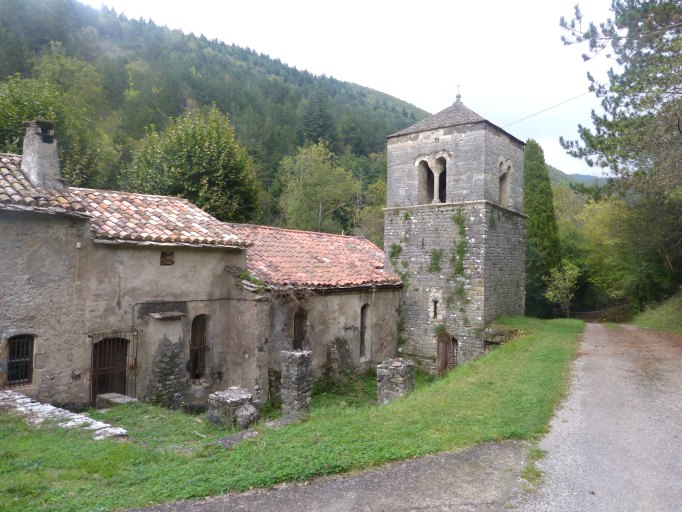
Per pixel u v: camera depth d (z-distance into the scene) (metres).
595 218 41.31
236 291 15.73
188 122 30.53
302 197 48.84
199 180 28.59
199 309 15.16
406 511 5.69
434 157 22.20
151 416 11.00
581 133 19.33
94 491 6.07
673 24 14.02
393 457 7.21
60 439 8.13
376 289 20.86
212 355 15.48
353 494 6.11
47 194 12.40
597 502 6.03
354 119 85.12
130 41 99.25
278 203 53.44
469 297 20.89
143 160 30.61
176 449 8.19
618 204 29.19
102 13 103.19
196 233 15.07
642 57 15.77
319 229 49.78
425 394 11.49
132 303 13.57
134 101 64.31
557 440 8.30
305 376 13.58
